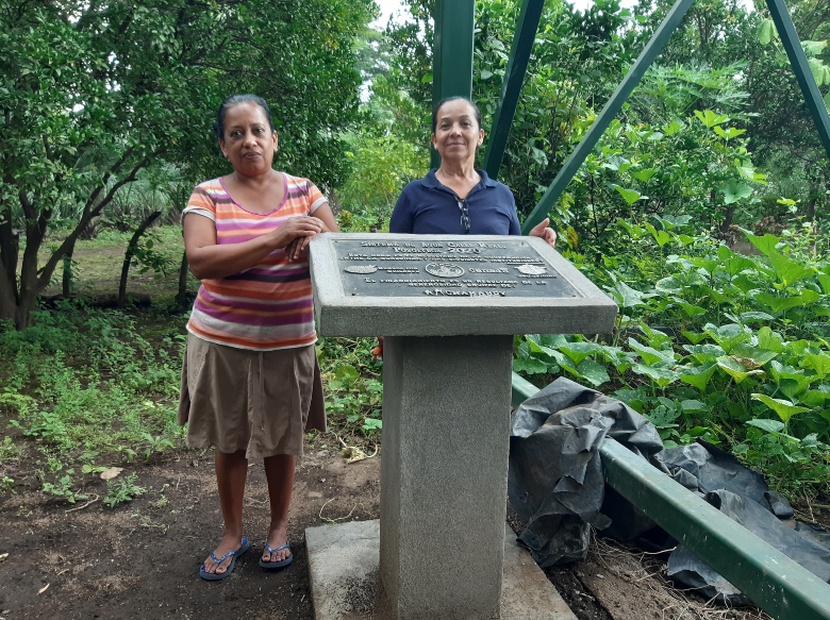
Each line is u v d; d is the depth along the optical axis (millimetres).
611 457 2469
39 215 5492
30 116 4523
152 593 2441
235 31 5969
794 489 3188
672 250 6316
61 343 5293
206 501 3133
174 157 5891
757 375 3727
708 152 7289
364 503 3121
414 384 1889
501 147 4414
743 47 10859
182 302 7117
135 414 3900
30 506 3035
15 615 2311
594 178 6727
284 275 2225
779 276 4715
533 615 2191
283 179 2340
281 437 2363
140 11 5102
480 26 5812
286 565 2580
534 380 4516
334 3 6238
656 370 3770
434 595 2064
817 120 4902
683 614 2322
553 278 1969
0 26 4512
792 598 1669
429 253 2086
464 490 2000
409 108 9469
